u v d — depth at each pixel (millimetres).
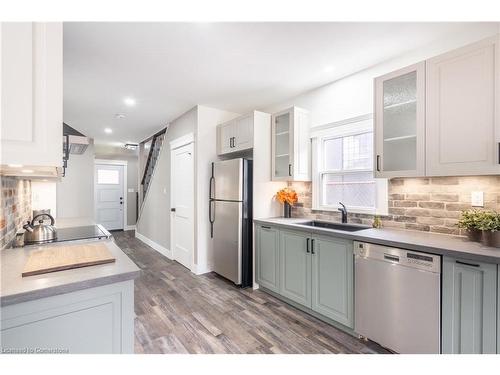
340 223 2680
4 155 950
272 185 3273
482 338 1393
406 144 1993
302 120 3000
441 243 1662
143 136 5633
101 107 3699
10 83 961
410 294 1681
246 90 3082
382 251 1832
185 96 3279
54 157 1036
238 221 3104
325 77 2734
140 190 6340
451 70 1698
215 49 2172
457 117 1671
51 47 1036
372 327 1895
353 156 2730
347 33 1949
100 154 7391
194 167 3727
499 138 1507
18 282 1012
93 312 1083
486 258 1353
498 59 1508
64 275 1096
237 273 3105
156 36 1978
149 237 5535
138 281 3338
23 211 2145
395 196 2307
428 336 1595
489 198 1771
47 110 1025
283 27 1871
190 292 2979
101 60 2354
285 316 2410
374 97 2139
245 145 3223
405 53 2248
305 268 2424
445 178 1999
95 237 1859
